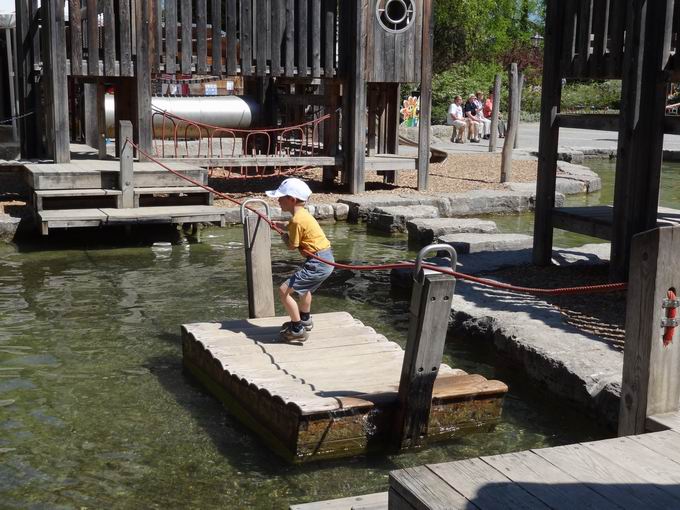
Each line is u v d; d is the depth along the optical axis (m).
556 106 9.84
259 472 5.59
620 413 4.96
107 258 11.52
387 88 17.05
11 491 5.26
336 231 13.90
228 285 10.23
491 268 10.16
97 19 13.84
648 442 4.39
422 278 5.68
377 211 14.06
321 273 7.00
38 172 12.45
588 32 9.16
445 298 5.64
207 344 7.11
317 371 6.52
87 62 13.95
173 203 13.54
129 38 14.00
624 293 8.71
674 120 8.34
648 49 8.30
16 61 15.99
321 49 15.30
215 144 19.25
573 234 13.64
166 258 11.58
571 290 5.41
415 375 5.73
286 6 14.91
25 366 7.44
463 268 10.16
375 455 5.86
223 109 16.56
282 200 7.02
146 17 14.02
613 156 25.64
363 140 15.60
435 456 5.87
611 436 6.22
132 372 7.36
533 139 30.11
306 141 17.91
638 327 4.77
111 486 5.36
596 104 45.38
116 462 5.68
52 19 13.53
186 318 8.91
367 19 15.21
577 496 3.80
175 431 6.19
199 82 22.70
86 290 9.90
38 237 12.69
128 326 8.61
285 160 15.27
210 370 6.99
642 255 4.72
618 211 8.70
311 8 15.09
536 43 46.94
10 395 6.78
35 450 5.83
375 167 15.88
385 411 5.91
